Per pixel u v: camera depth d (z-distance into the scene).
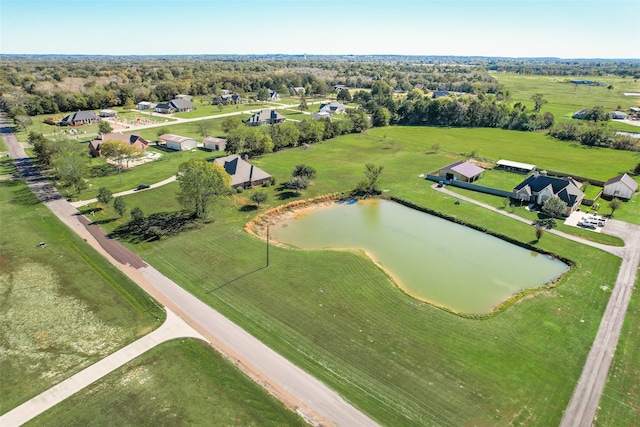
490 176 95.81
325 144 128.25
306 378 36.62
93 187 86.81
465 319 45.25
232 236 64.75
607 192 82.50
